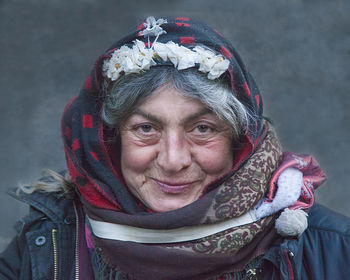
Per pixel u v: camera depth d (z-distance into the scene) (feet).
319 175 4.97
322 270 4.37
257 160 4.63
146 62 4.28
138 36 4.60
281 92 14.76
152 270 4.52
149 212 4.83
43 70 15.71
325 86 14.97
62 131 5.20
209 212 4.47
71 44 16.42
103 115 4.77
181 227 4.55
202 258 4.42
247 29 16.46
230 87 4.46
